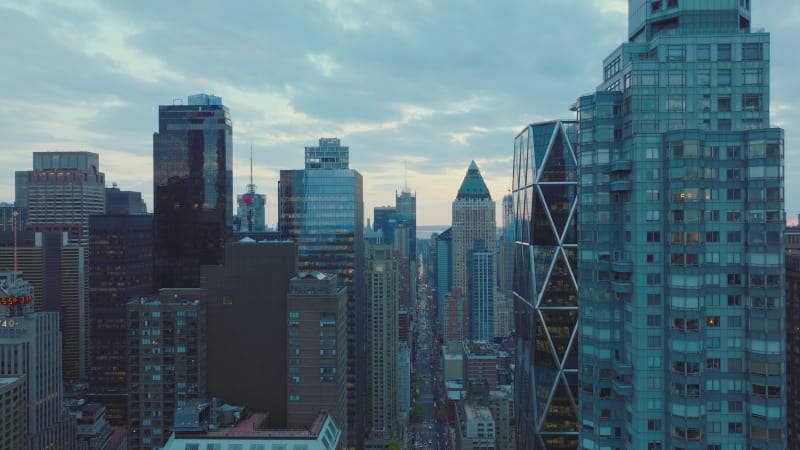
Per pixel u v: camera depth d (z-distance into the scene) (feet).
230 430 646.74
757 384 368.07
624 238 408.26
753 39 394.32
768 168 368.27
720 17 407.23
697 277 372.58
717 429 377.50
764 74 393.50
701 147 377.30
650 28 433.48
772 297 365.81
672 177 380.99
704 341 376.07
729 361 377.50
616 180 412.77
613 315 425.28
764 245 368.27
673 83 400.47
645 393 390.63
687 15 409.69
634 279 393.70
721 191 378.73
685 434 372.17
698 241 374.22
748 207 374.02
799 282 579.07
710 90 397.80
